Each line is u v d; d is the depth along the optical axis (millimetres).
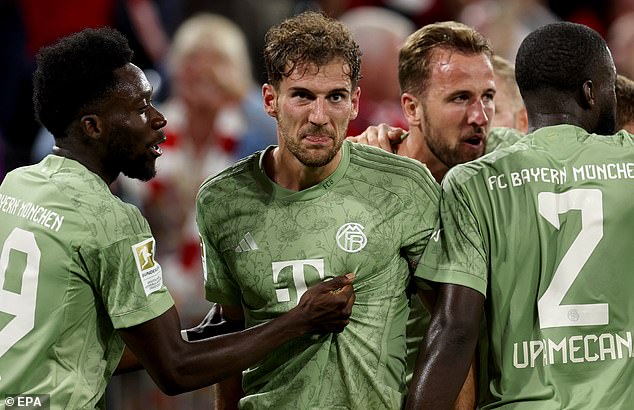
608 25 39094
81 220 13672
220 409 16297
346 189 14453
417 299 15664
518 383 13367
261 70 33500
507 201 13633
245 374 14953
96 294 13914
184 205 27875
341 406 14312
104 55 14109
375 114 29594
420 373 13352
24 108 33188
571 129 13891
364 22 31359
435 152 16500
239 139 28797
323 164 13875
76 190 13852
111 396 24219
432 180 14758
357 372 14281
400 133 16969
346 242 14242
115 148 14250
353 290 14102
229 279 15078
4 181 14492
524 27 36312
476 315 13516
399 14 36656
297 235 14328
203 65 28547
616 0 38875
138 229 13977
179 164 28078
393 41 30688
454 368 13266
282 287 14336
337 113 13766
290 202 14438
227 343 13828
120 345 14375
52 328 13547
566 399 13172
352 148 14750
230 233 14625
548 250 13422
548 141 13883
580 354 13273
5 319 13664
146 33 33719
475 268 13602
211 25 29234
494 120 18750
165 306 13953
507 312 13492
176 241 27641
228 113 28781
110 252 13672
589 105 14078
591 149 13734
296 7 34781
